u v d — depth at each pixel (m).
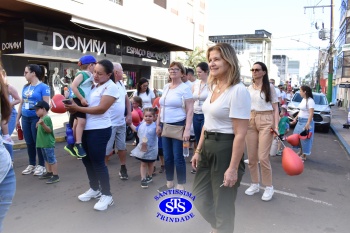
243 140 2.56
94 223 3.65
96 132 3.85
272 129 4.42
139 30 14.16
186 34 19.11
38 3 9.07
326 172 6.38
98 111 3.73
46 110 4.89
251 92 4.54
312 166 6.86
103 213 3.92
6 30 10.48
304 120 7.22
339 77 30.98
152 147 4.88
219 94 2.69
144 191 4.75
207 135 2.75
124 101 5.21
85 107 3.76
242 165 2.74
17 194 4.53
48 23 11.14
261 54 70.12
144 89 7.26
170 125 4.39
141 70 19.12
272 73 77.88
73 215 3.85
